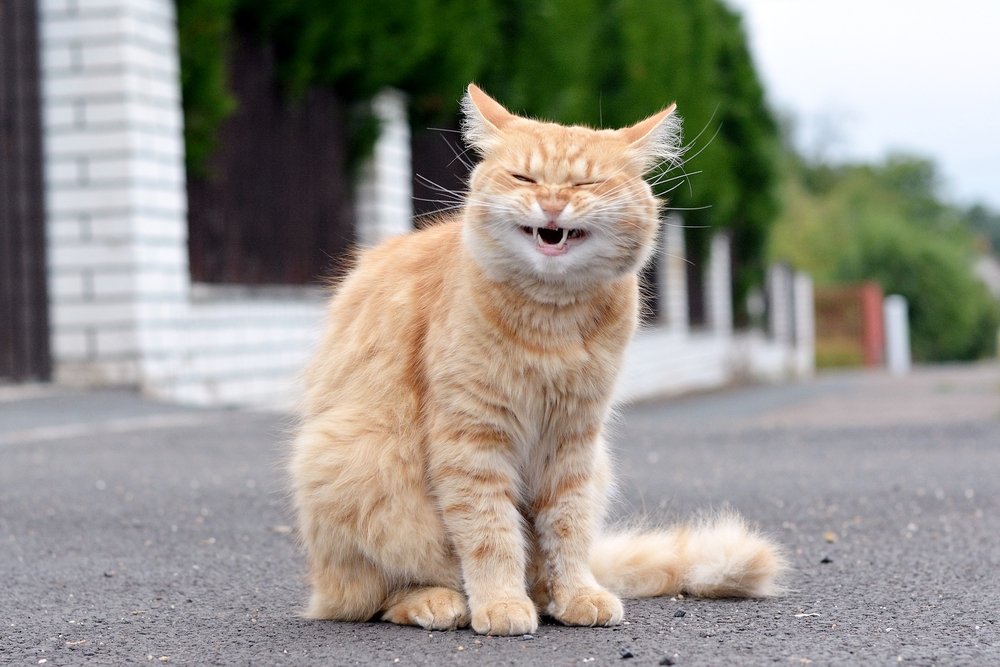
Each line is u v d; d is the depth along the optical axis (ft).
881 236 167.02
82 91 36.35
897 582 15.81
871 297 131.85
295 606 14.87
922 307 161.79
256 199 42.01
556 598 14.15
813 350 126.31
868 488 24.31
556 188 13.85
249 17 40.98
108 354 36.63
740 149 85.35
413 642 12.89
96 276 36.55
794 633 13.08
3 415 31.60
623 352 14.39
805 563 17.26
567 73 55.21
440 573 14.01
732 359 88.02
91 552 18.04
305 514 14.05
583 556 14.29
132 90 36.19
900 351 134.31
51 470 24.77
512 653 12.35
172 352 37.70
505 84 52.70
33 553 17.92
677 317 74.74
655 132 15.43
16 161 35.86
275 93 42.75
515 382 13.55
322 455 13.79
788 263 104.68
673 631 13.28
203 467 25.72
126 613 14.46
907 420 41.39
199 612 14.52
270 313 42.29
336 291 15.97
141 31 36.50
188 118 38.42
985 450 31.14
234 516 20.76
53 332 36.86
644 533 16.52
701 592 15.23
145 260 36.65
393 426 13.78
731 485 24.80
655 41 65.05
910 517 20.92
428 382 13.67
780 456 30.32
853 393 64.54
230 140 40.73
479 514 13.58
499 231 13.61
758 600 14.93
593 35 61.16
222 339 39.91
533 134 14.65
